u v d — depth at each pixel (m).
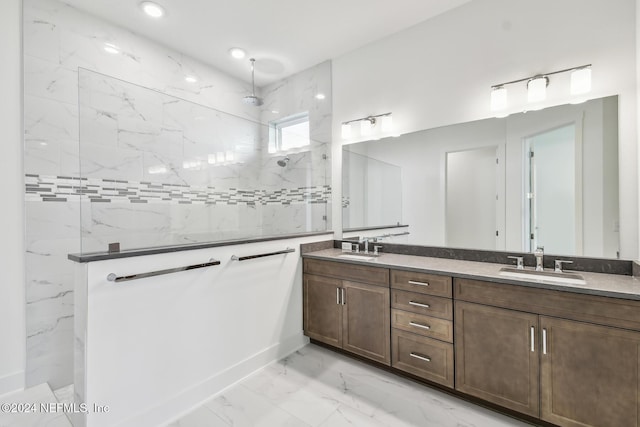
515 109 2.10
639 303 1.31
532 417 1.64
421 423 1.67
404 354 2.06
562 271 1.86
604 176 1.81
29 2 2.01
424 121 2.52
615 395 1.37
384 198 2.74
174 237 2.28
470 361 1.78
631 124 1.74
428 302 1.95
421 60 2.52
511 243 2.12
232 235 2.66
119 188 2.06
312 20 2.46
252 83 3.56
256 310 2.26
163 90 2.76
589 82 1.80
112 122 2.07
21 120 1.98
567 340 1.48
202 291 1.90
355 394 1.95
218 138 2.75
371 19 2.46
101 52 2.36
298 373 2.21
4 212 1.91
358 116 2.92
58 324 2.11
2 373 1.91
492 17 2.18
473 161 2.28
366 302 2.26
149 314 1.64
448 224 2.40
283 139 3.16
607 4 1.79
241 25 2.50
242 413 1.77
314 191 3.15
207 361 1.92
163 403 1.69
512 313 1.64
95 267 1.45
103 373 1.47
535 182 2.03
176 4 2.22
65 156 2.15
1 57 1.90
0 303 1.89
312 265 2.62
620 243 1.77
